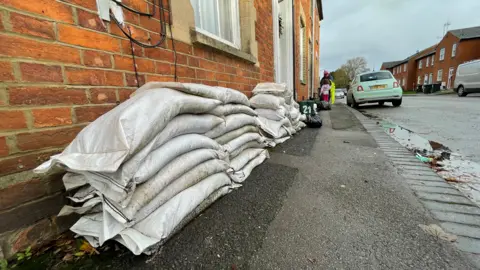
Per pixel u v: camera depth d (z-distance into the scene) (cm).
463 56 2603
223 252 100
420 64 3719
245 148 210
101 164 83
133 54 144
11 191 93
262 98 298
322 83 864
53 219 108
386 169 197
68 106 110
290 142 308
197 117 135
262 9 370
